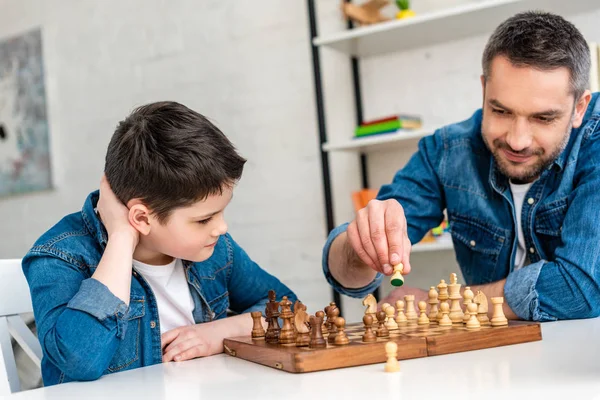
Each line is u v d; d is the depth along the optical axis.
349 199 2.66
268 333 0.98
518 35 1.22
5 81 3.51
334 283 1.36
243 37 2.91
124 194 1.04
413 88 2.55
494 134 1.30
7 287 1.19
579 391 0.58
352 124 2.66
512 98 1.23
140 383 0.82
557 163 1.37
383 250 1.07
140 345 1.12
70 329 0.93
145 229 1.06
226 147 1.07
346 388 0.67
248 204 2.90
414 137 2.24
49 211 3.41
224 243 1.33
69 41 3.35
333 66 2.70
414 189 1.56
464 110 2.47
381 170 2.60
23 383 1.85
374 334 0.85
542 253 1.43
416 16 2.23
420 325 1.02
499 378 0.66
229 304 1.40
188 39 3.04
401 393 0.62
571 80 1.22
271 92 2.85
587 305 1.17
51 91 3.39
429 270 2.52
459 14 2.18
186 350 1.05
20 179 3.48
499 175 1.44
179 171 1.01
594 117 1.38
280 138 2.83
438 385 0.65
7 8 3.53
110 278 0.99
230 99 2.94
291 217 2.80
